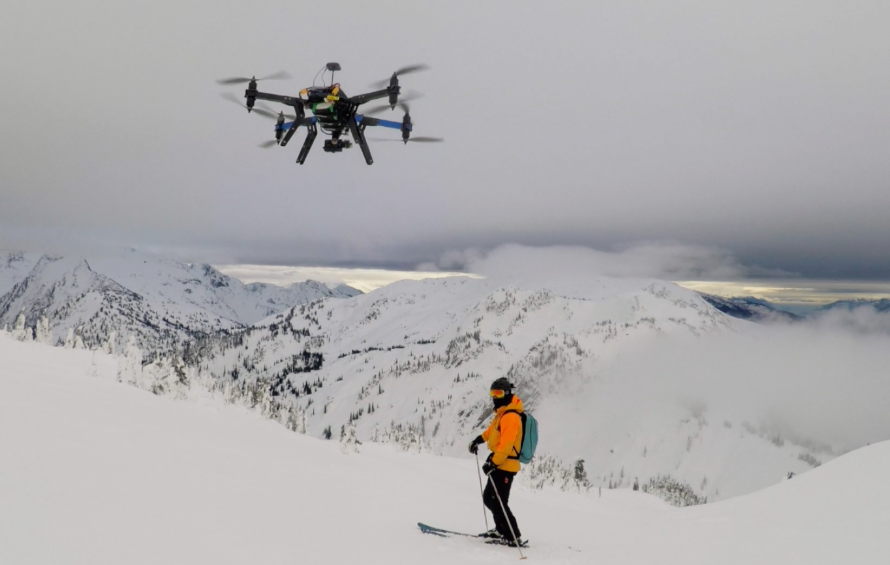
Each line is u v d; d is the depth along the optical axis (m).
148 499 5.92
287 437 17.38
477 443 7.66
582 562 6.61
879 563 6.55
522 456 7.27
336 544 5.71
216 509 6.14
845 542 7.51
